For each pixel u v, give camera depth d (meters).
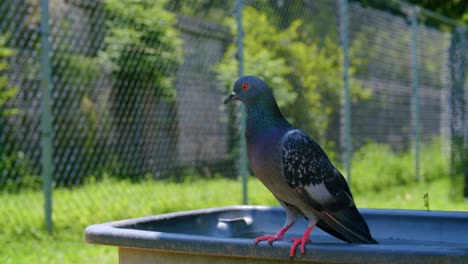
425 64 11.43
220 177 8.18
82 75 6.62
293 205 2.81
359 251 2.24
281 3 8.41
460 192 8.22
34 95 6.84
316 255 2.32
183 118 7.58
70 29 6.33
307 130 8.41
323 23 8.80
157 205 6.55
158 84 6.88
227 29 7.80
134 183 6.92
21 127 6.89
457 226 3.09
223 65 7.82
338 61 8.96
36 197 6.48
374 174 9.40
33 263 4.32
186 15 7.01
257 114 2.74
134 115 6.95
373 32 9.81
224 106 8.21
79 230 5.42
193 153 7.86
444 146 11.77
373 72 9.78
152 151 7.19
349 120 8.27
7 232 5.18
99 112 6.94
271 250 2.40
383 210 3.28
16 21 6.03
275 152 2.66
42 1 5.01
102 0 6.14
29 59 6.54
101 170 7.00
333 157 8.73
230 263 2.50
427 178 10.84
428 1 16.62
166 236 2.52
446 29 12.45
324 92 8.75
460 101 8.43
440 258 2.11
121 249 2.77
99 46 6.59
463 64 8.54
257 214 3.52
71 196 6.33
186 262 2.58
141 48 6.50
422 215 3.17
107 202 6.33
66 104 6.68
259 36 8.21
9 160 6.66
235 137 8.30
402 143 10.59
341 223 2.69
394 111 10.41
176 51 6.91
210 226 3.37
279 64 8.16
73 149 6.97
